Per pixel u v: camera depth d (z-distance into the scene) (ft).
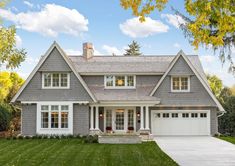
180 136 106.93
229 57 44.52
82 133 104.06
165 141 92.53
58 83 104.99
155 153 68.33
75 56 126.93
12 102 104.17
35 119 104.58
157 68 114.52
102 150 73.10
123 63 118.32
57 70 104.58
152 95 109.29
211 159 61.11
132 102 105.09
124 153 68.44
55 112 104.01
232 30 27.86
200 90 109.81
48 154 67.31
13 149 75.41
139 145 82.89
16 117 141.18
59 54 105.29
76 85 104.42
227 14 27.27
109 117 110.93
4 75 170.91
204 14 27.63
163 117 110.11
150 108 109.91
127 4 31.55
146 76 114.32
